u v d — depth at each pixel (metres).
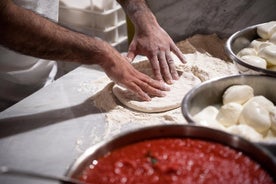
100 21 1.84
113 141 0.82
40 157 1.03
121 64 1.25
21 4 1.44
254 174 0.74
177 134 0.85
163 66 1.35
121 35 1.97
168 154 0.80
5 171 0.65
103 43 1.25
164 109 1.19
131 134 0.83
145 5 1.52
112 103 1.25
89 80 1.41
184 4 1.59
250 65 1.08
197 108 1.02
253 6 1.51
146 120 1.16
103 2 1.77
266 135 0.95
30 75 1.56
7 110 1.25
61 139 1.10
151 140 0.85
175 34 1.68
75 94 1.32
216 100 1.07
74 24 1.92
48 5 1.54
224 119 0.98
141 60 1.47
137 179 0.74
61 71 2.06
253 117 0.94
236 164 0.77
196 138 0.84
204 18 1.59
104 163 0.79
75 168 0.75
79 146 1.06
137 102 1.22
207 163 0.77
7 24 1.07
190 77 1.35
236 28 1.57
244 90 1.03
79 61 1.23
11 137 1.12
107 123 1.16
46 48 1.16
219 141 0.82
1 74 1.51
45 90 1.36
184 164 0.77
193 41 1.58
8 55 1.47
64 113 1.22
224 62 1.45
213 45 1.55
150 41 1.40
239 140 0.80
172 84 1.32
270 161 0.73
